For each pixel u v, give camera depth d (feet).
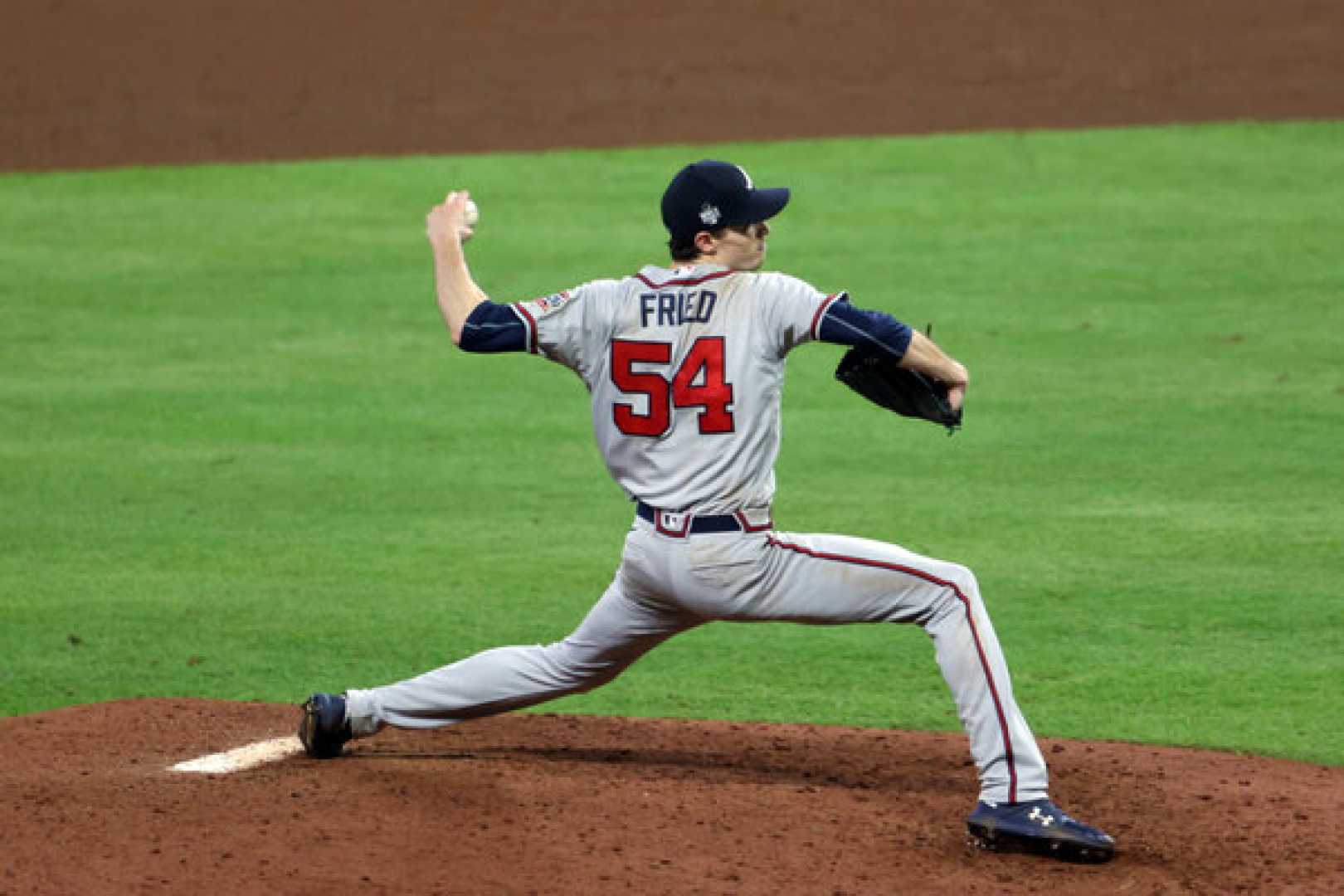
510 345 55.42
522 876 50.34
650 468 54.65
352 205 188.03
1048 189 184.24
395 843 52.65
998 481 106.63
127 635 83.35
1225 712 71.56
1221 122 207.72
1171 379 127.54
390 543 97.71
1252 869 52.37
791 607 54.65
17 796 56.85
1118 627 82.07
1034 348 135.95
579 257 163.63
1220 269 155.84
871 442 116.16
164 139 216.95
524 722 68.69
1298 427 115.65
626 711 73.36
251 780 58.90
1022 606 85.05
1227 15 240.53
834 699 74.74
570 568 92.89
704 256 54.80
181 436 119.96
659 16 254.06
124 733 66.39
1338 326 139.33
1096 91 221.05
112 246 173.78
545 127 218.79
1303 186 181.88
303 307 153.69
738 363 53.36
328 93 232.12
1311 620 82.53
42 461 114.42
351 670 78.28
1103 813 57.57
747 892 49.78
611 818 55.26
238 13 257.96
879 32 244.42
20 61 241.55
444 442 118.52
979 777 56.90
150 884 49.32
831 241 167.94
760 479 54.08
